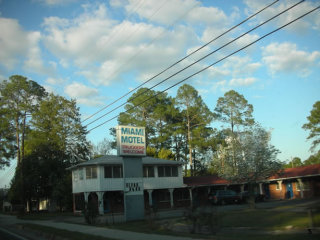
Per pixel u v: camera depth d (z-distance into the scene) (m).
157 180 38.53
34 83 53.94
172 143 60.00
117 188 35.06
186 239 13.05
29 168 45.22
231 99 56.06
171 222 20.52
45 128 50.56
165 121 58.62
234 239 12.56
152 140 55.81
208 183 41.62
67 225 22.64
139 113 56.84
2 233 20.88
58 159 47.91
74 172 37.44
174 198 41.72
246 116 56.03
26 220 32.78
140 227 19.00
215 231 14.45
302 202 30.17
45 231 19.11
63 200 42.38
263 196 38.78
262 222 17.80
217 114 56.59
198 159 62.41
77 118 52.94
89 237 15.00
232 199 37.59
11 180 50.34
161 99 58.56
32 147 49.06
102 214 33.22
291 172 40.22
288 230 14.40
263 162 27.39
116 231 17.39
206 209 14.88
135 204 24.47
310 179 38.47
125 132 25.09
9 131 51.66
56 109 50.91
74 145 52.38
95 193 36.41
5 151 51.16
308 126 52.88
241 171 27.66
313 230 12.71
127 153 24.78
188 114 56.22
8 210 70.81
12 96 52.66
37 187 45.91
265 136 28.66
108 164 34.81
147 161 38.41
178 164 40.38
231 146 29.42
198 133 54.34
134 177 25.02
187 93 56.00
